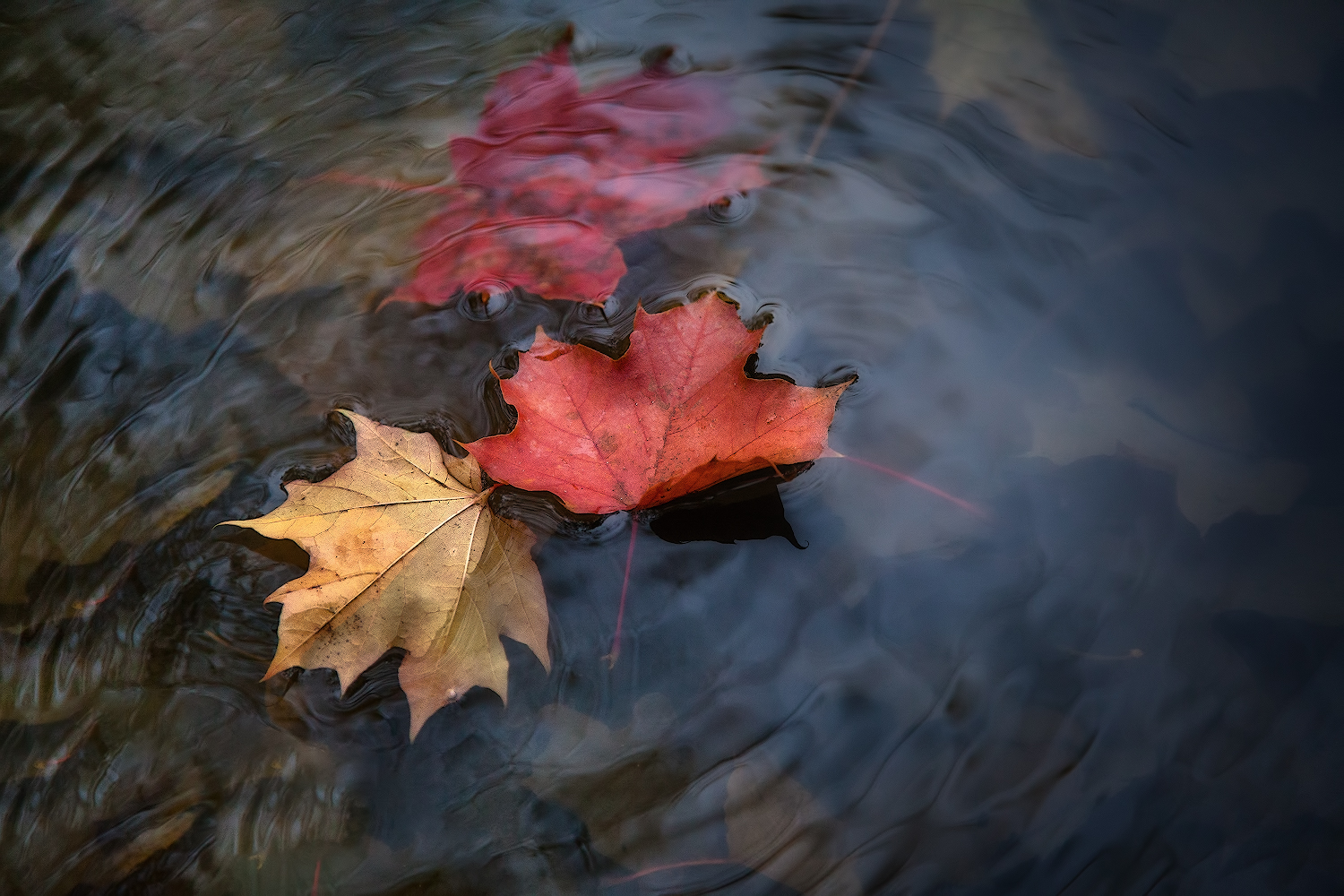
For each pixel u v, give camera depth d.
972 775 0.73
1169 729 0.73
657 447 0.75
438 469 0.76
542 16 0.90
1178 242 0.81
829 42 0.88
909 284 0.81
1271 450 0.77
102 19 0.91
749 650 0.74
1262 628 0.74
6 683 0.74
